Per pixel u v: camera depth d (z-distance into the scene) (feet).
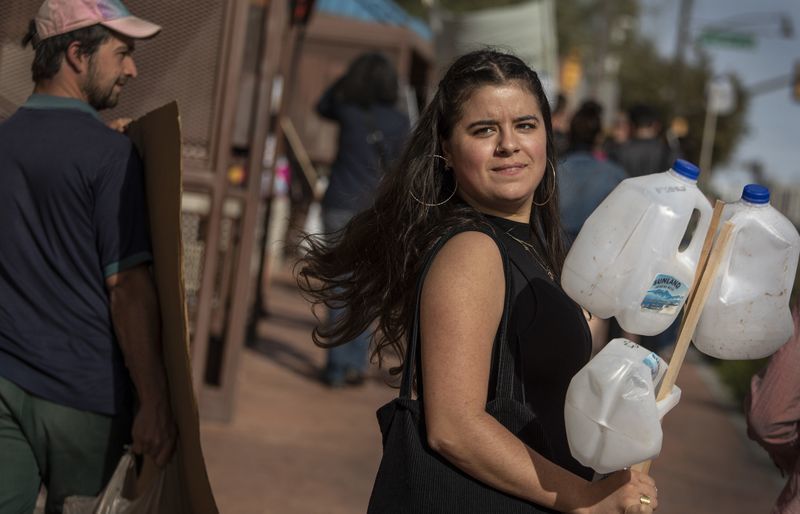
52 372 9.61
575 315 7.61
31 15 16.53
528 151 7.57
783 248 7.32
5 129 9.81
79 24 9.94
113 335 9.82
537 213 8.42
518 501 7.01
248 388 24.17
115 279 9.70
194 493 9.64
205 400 20.67
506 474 6.86
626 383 6.64
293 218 10.71
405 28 43.34
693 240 7.20
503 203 7.66
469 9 114.01
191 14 18.42
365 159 23.91
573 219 22.25
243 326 20.61
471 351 6.99
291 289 42.57
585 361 7.61
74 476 9.84
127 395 10.00
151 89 18.47
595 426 6.68
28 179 9.59
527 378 7.30
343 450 20.03
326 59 43.27
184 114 18.57
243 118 20.21
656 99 153.28
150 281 9.86
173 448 9.89
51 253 9.62
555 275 8.16
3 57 16.49
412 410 7.18
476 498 6.99
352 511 16.55
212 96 18.60
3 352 9.62
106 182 9.66
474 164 7.55
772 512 8.57
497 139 7.54
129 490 9.81
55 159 9.57
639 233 6.95
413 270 7.74
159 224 9.55
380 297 8.32
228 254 20.63
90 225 9.67
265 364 27.37
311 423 21.71
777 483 22.22
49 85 10.05
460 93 7.61
